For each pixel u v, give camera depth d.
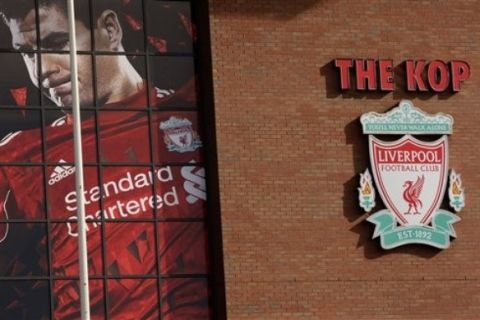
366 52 48.59
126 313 45.84
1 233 45.28
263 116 47.38
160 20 47.75
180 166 47.16
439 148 48.62
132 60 47.28
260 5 48.00
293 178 47.31
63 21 46.91
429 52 49.09
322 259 47.16
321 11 48.44
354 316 47.16
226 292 46.19
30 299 45.16
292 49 48.00
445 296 48.03
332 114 48.00
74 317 45.41
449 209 48.44
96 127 46.62
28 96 46.22
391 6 49.03
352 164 47.88
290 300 46.66
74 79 41.09
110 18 47.34
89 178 46.28
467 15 49.66
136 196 46.59
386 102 48.50
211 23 47.47
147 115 47.12
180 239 46.75
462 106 49.09
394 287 47.66
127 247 46.22
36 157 45.94
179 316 46.28
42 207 45.72
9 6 46.50
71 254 45.69
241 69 47.47
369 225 47.72
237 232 46.59
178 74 47.59
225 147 46.91
